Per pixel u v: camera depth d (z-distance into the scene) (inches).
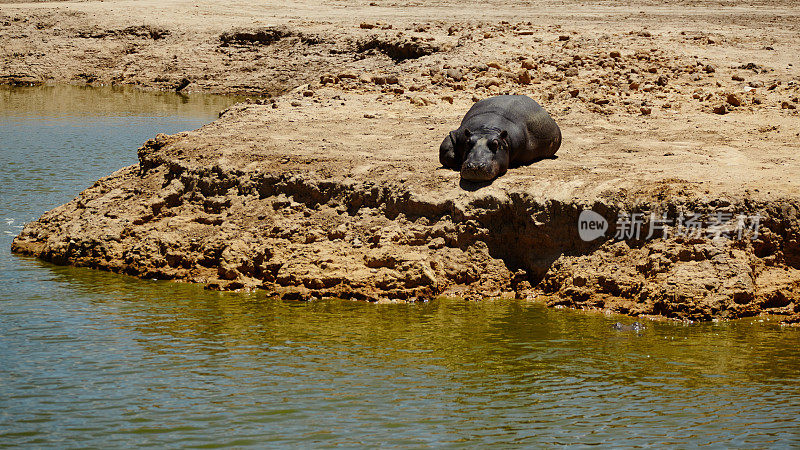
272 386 640.4
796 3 2564.0
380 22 2298.2
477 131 906.1
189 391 629.9
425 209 876.6
